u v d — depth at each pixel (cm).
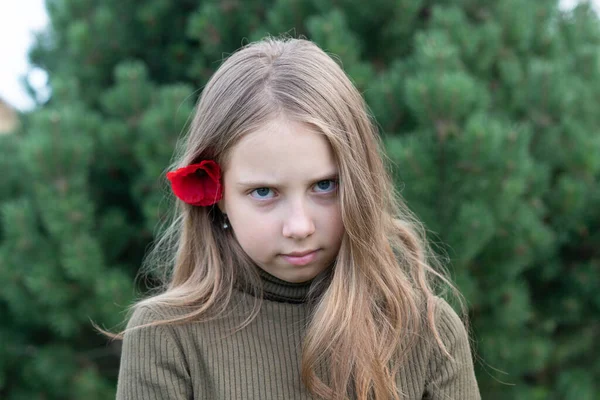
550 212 322
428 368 139
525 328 328
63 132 306
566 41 372
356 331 132
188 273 150
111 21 350
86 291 312
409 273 156
